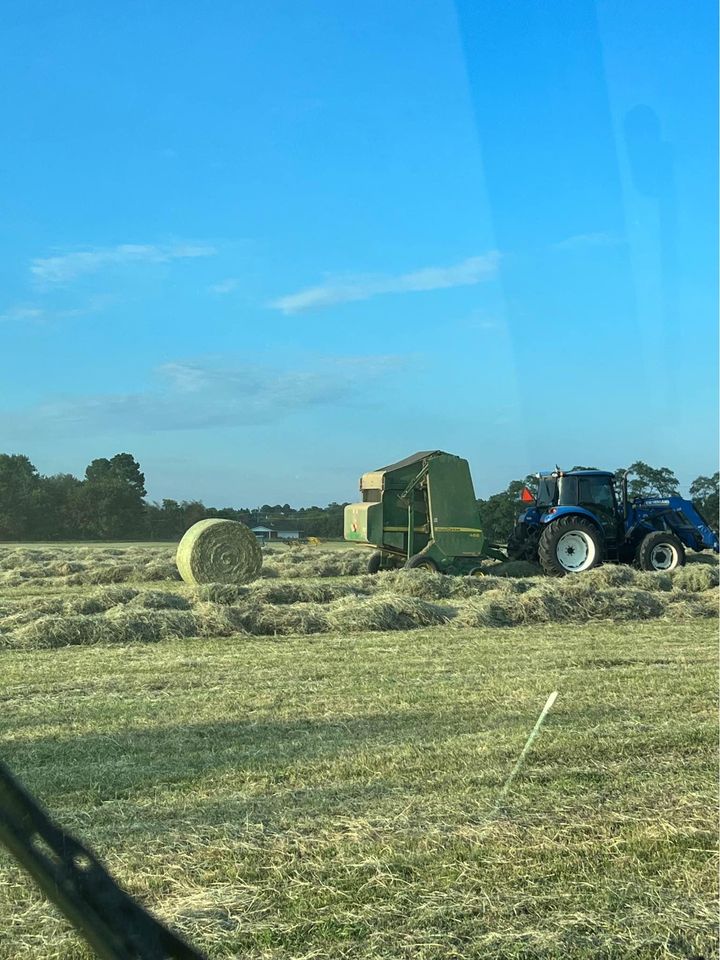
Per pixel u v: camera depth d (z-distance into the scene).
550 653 9.31
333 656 9.17
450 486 17.47
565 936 3.20
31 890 3.53
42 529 48.81
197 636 10.64
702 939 3.18
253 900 3.45
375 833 4.12
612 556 18.06
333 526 51.59
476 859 3.85
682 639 10.40
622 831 4.16
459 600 13.46
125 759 5.30
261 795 4.66
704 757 5.34
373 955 3.08
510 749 5.49
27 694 7.27
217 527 17.78
